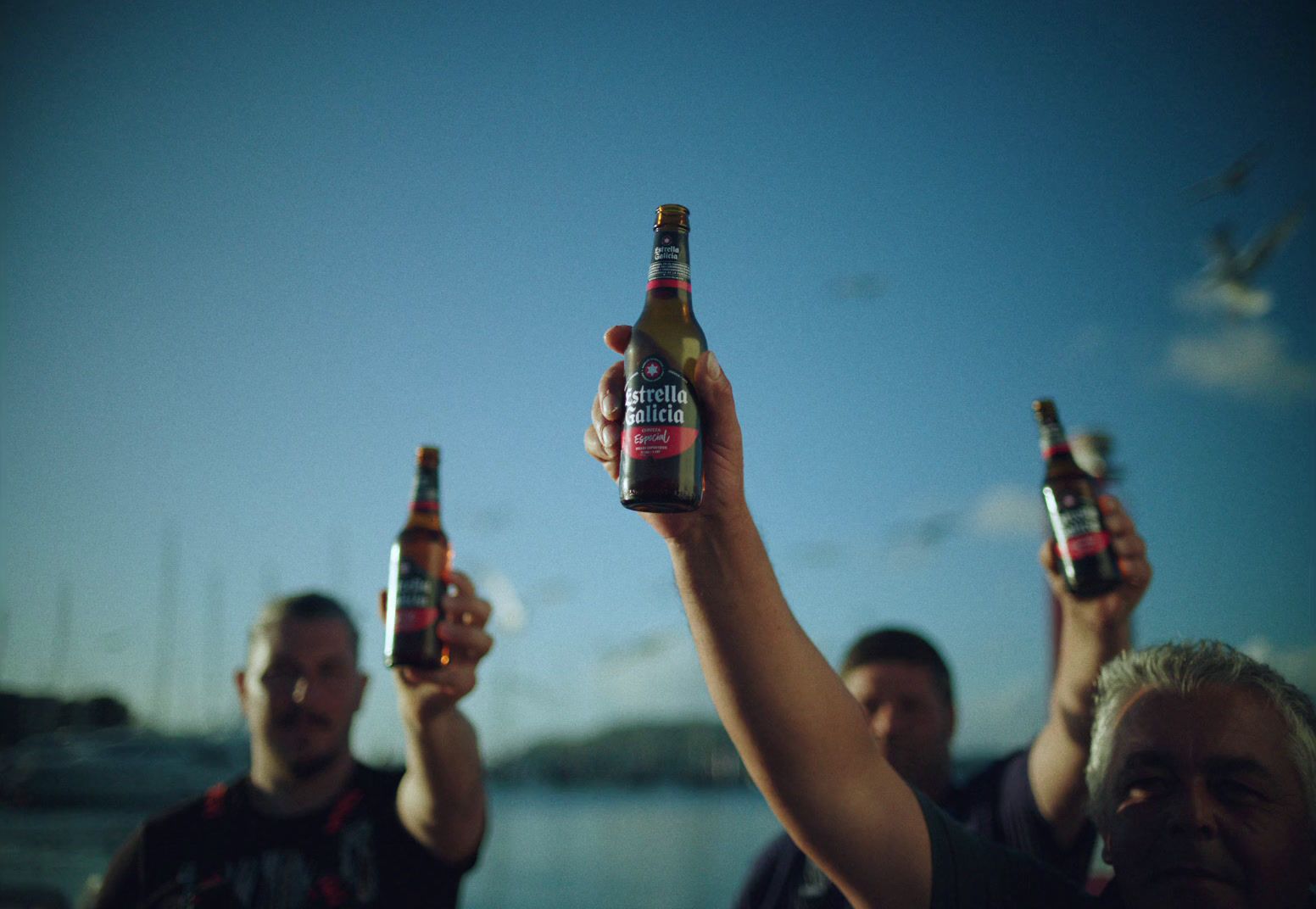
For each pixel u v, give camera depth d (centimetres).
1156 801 142
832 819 145
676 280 150
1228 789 139
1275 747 141
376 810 263
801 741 144
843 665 296
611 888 2592
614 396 146
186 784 2300
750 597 144
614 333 151
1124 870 143
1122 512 223
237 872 253
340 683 272
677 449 138
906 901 146
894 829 147
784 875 272
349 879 250
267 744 265
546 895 2431
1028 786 235
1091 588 217
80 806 2158
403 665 222
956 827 156
